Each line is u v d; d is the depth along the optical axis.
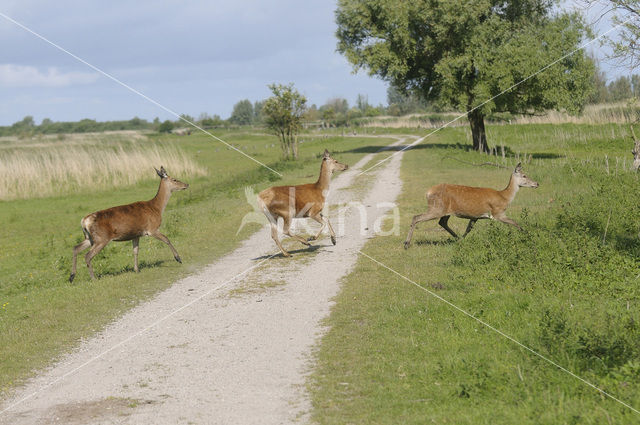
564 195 18.59
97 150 48.53
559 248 11.73
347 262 13.02
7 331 9.91
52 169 38.41
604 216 14.23
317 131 84.19
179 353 8.56
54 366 8.41
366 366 7.48
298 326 9.29
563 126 51.34
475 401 6.16
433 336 8.07
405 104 121.81
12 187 34.59
